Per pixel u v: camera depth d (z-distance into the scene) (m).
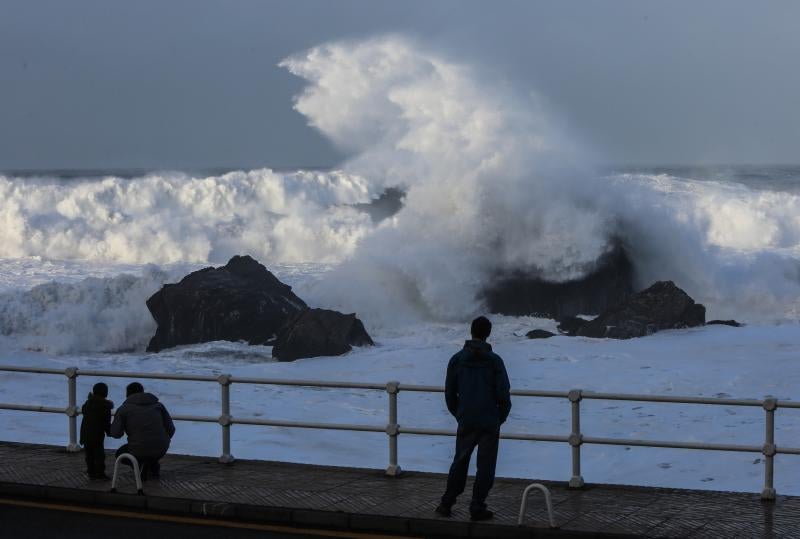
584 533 8.62
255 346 24.34
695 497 9.80
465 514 9.27
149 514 9.73
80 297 26.48
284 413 16.83
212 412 16.78
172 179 50.50
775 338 23.03
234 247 43.06
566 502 9.65
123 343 25.97
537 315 29.58
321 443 14.73
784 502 9.57
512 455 14.08
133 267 40.47
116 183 50.59
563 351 22.16
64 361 23.30
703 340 23.12
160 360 23.20
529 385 18.98
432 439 15.04
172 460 11.48
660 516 9.12
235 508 9.57
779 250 41.25
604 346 22.62
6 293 26.48
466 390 9.16
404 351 23.44
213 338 24.97
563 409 16.70
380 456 14.02
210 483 10.43
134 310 26.52
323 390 18.69
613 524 8.89
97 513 9.77
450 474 9.20
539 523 8.94
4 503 10.13
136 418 10.43
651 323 24.55
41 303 26.33
